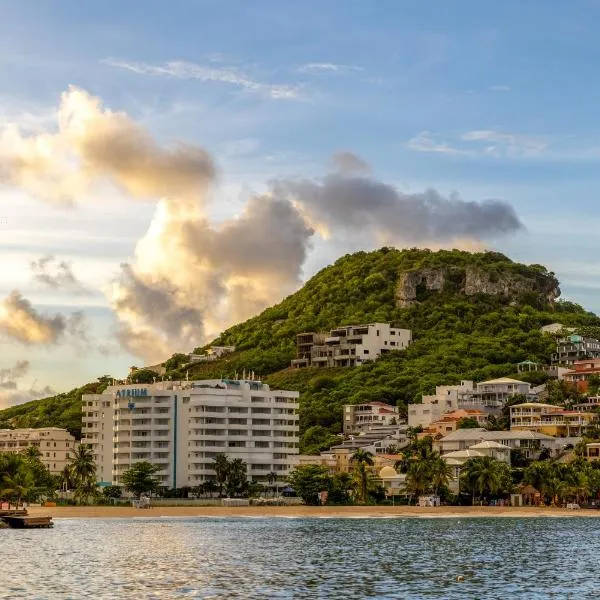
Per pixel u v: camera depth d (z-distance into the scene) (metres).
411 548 181.50
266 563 154.88
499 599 120.56
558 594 124.81
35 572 141.50
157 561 156.50
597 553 174.50
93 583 130.62
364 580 136.00
